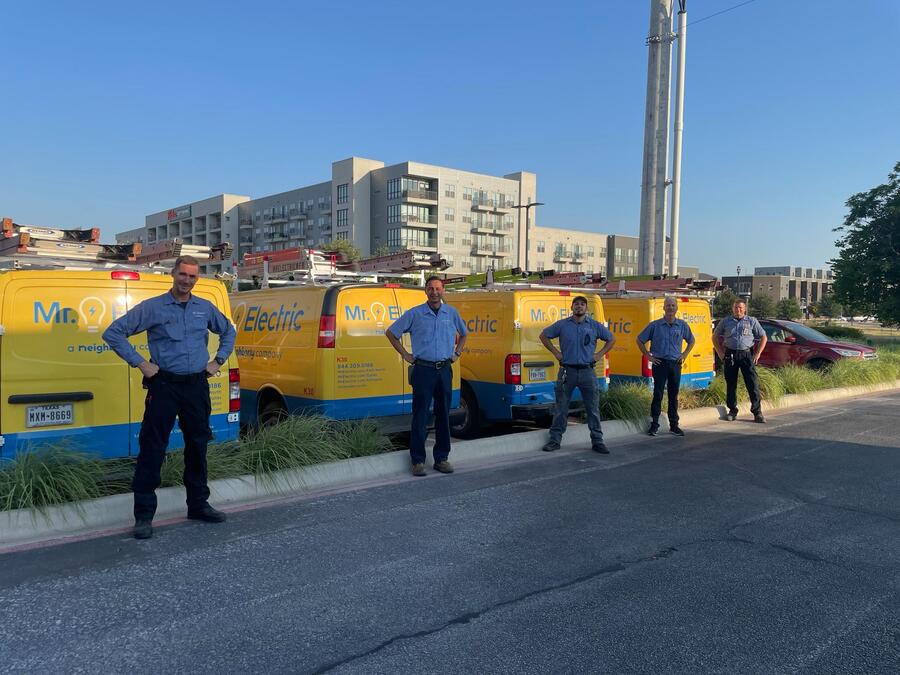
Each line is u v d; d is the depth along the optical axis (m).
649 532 5.17
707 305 11.62
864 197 34.75
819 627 3.65
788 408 12.28
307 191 99.75
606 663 3.24
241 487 5.88
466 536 5.01
